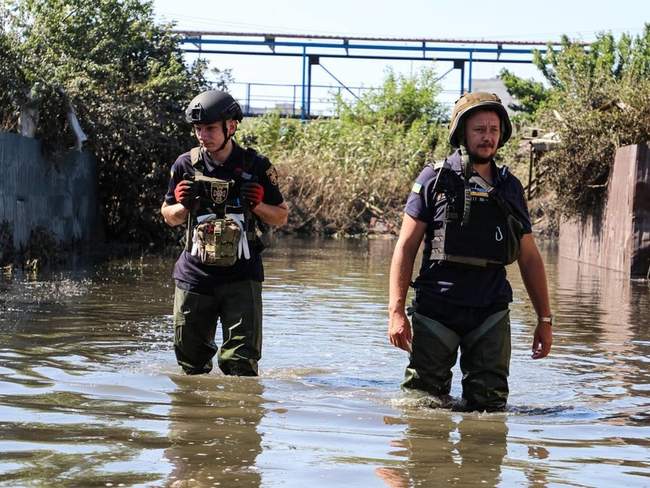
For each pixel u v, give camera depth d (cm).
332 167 3109
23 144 1436
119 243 1923
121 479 382
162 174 1934
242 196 621
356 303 1091
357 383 628
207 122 614
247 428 478
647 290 1316
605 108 1833
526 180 2830
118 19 2023
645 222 1538
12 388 561
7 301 980
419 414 532
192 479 386
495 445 463
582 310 1070
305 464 414
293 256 1895
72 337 770
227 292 632
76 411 503
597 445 471
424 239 574
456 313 559
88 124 1759
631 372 694
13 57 1546
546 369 700
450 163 562
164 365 662
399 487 385
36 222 1498
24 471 389
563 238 2109
